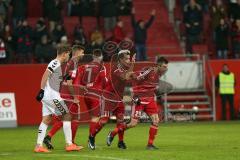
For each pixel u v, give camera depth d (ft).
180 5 238.27
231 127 162.91
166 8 235.40
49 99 97.30
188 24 215.10
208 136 133.28
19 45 199.52
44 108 98.32
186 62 205.87
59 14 213.66
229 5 222.69
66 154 93.97
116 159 86.94
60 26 206.18
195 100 201.98
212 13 217.36
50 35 204.74
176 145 111.75
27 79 193.36
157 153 94.84
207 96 202.39
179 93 203.41
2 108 180.34
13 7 210.38
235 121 192.24
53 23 210.38
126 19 228.84
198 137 130.62
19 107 193.06
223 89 197.16
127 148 105.19
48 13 213.05
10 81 192.65
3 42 194.59
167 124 178.91
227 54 214.69
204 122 188.24
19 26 200.64
